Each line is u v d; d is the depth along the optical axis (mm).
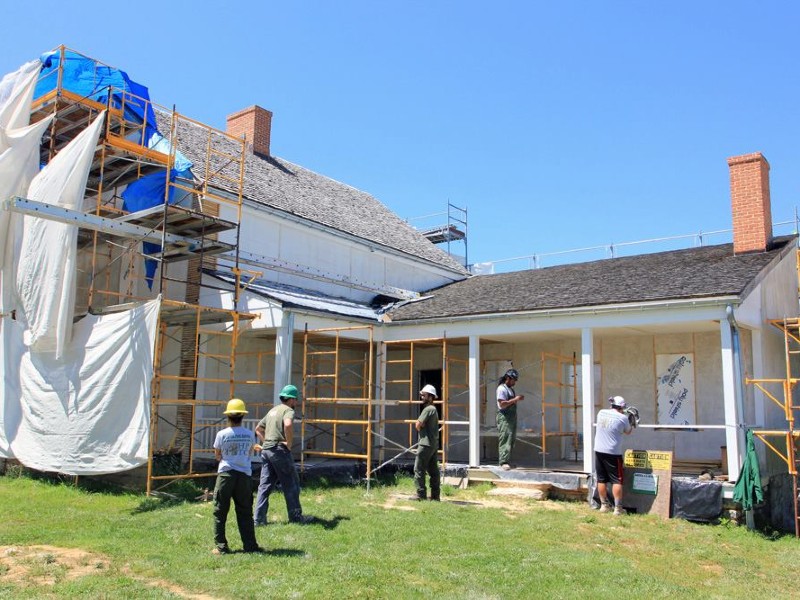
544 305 14602
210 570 7207
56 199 12539
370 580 7039
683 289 13164
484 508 11633
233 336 13438
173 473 13484
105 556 7770
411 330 16766
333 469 14484
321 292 18625
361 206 24031
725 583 8016
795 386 15484
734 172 16234
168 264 15969
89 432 12336
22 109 14469
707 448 15133
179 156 15109
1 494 11977
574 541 9500
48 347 13117
